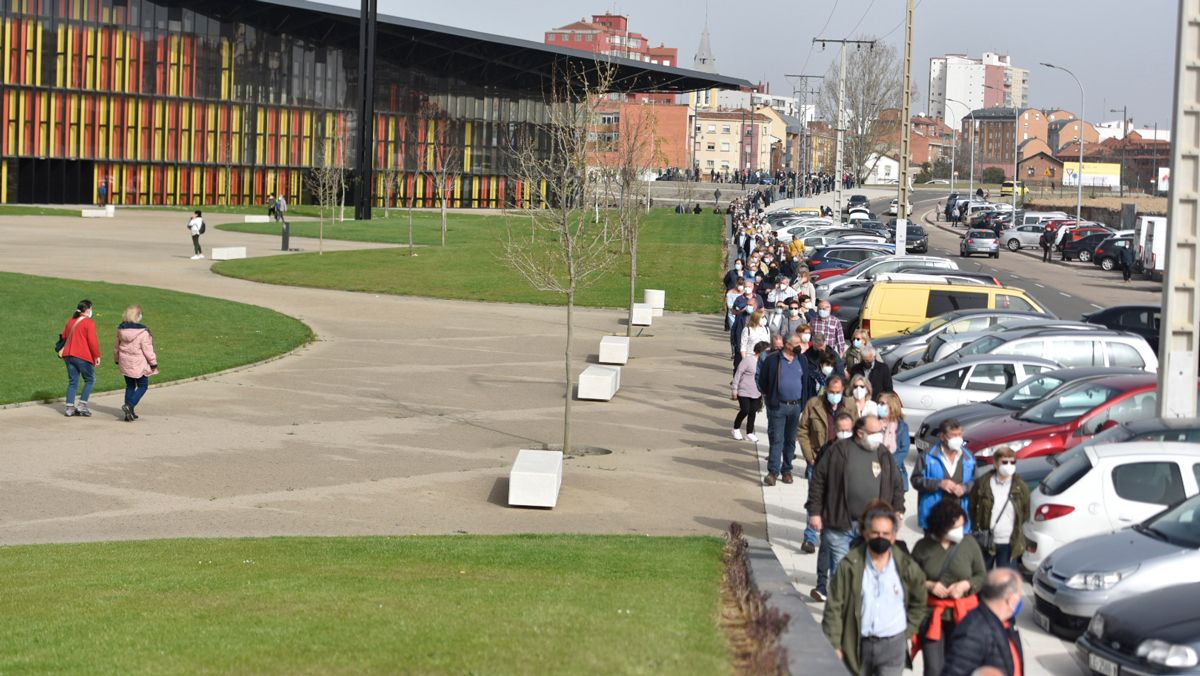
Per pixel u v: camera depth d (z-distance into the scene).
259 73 100.62
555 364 31.27
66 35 91.12
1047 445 17.20
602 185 78.25
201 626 10.09
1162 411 15.77
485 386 27.66
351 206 105.81
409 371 29.47
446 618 10.16
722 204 124.12
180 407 24.11
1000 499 12.45
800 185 140.50
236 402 24.83
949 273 35.41
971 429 18.14
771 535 15.93
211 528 15.75
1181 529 12.09
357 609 10.61
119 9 93.25
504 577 12.40
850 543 12.39
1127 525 13.43
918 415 21.94
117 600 11.29
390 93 108.31
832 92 140.88
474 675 8.34
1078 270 67.25
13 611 10.92
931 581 9.23
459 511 16.92
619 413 24.78
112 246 59.44
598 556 13.65
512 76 112.31
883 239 63.31
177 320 35.66
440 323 39.00
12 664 9.02
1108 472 13.64
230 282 47.84
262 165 101.69
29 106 90.00
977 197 137.00
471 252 59.69
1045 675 11.12
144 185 95.69
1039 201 137.38
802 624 9.41
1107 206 116.31
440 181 100.94
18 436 21.06
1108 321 33.38
